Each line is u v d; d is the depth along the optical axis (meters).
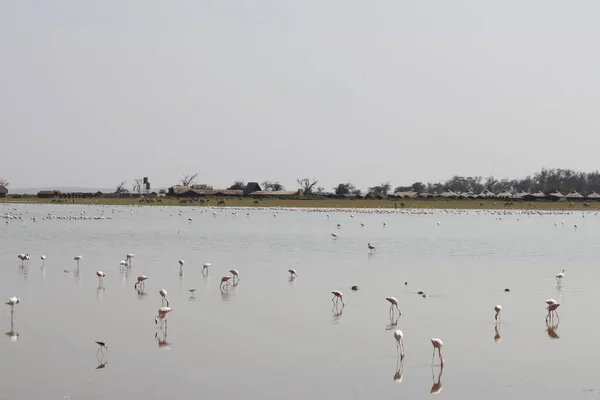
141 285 46.53
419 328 34.56
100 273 47.00
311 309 38.97
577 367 28.09
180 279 49.97
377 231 109.44
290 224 126.88
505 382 26.20
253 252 71.12
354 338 32.44
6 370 27.00
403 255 69.19
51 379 26.03
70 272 53.09
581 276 53.59
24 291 44.12
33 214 153.25
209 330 33.69
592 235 104.56
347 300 41.81
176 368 27.55
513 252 74.00
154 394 24.58
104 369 27.28
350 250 74.44
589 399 24.42
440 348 28.83
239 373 27.00
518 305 40.69
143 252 70.00
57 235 92.62
